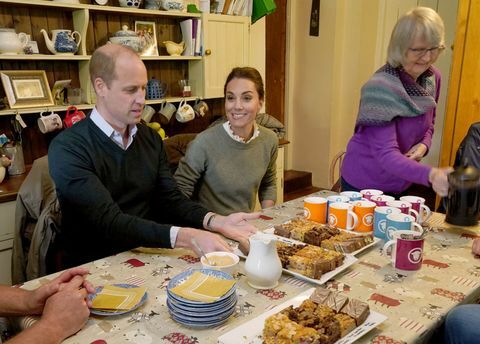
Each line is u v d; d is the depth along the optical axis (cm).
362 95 176
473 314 98
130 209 160
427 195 404
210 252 122
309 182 478
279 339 81
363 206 146
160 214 171
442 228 151
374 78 172
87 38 261
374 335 89
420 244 117
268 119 348
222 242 125
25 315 99
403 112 167
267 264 107
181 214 157
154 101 282
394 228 133
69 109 248
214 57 304
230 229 141
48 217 180
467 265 123
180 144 242
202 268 114
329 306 92
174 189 167
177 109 302
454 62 272
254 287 109
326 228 140
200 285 99
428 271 119
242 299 104
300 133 480
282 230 140
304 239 135
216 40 302
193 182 182
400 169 162
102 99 150
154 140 168
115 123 153
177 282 102
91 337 89
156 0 271
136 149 159
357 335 86
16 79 232
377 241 138
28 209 195
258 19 332
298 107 475
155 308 100
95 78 148
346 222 147
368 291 107
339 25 427
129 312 97
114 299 100
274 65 457
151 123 287
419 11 159
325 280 111
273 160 202
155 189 168
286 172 480
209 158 180
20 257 200
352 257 124
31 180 194
